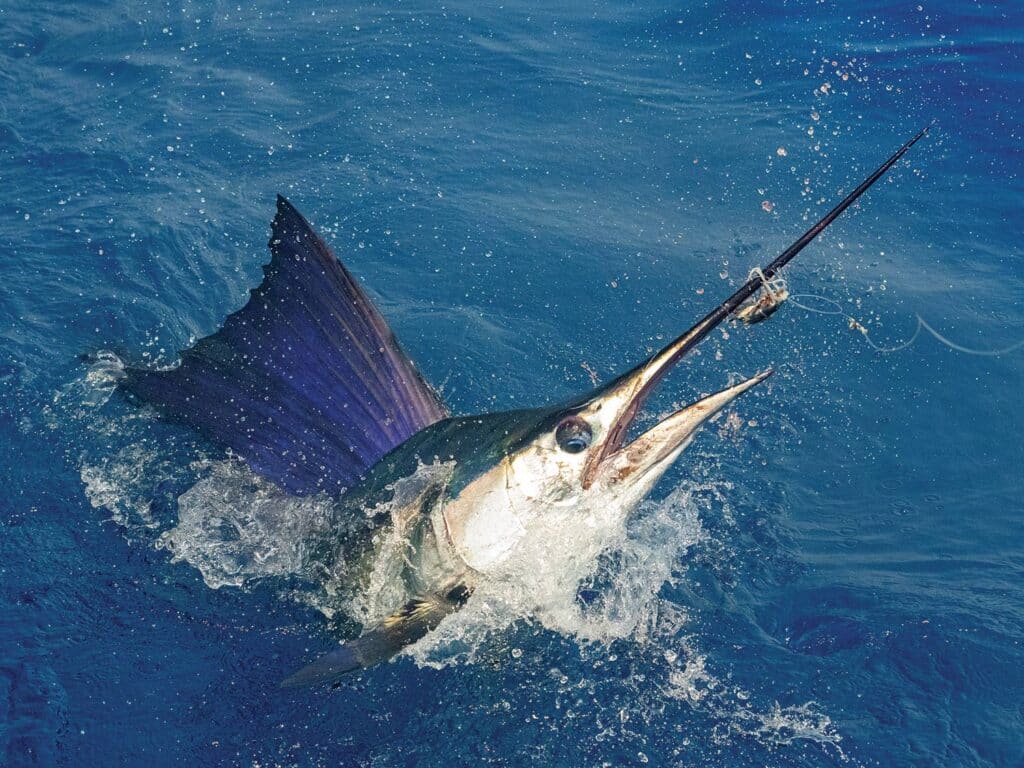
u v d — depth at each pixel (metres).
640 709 1.83
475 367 2.44
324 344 2.10
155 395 2.18
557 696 1.85
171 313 2.56
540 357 2.47
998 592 1.97
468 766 1.77
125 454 2.21
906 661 1.87
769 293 1.76
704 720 1.81
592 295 2.61
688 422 1.83
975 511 2.13
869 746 1.77
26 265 2.64
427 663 1.89
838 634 1.91
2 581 1.99
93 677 1.86
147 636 1.92
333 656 1.73
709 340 2.48
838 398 2.34
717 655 1.89
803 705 1.82
